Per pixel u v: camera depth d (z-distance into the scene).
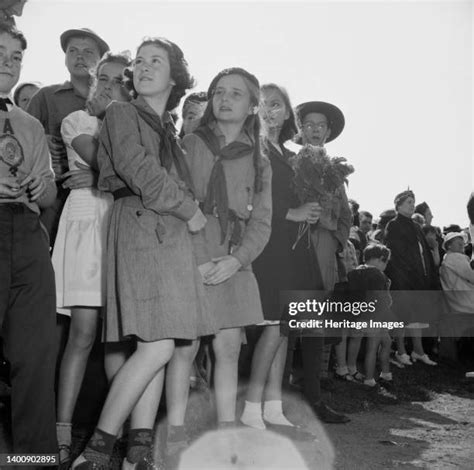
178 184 3.26
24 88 4.89
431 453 4.12
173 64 3.35
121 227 3.16
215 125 3.84
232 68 3.83
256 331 4.39
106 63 3.83
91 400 4.27
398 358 6.78
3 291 3.12
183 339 3.35
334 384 5.69
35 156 3.32
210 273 3.56
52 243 4.18
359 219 6.95
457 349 7.03
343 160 4.80
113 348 3.54
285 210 4.38
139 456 3.22
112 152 3.16
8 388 4.34
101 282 3.58
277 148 4.56
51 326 3.21
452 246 7.02
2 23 3.33
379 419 4.93
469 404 5.61
